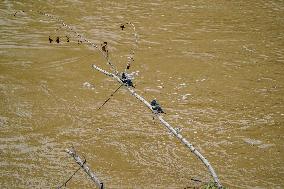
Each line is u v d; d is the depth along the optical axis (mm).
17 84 11492
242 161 8789
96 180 4551
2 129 9680
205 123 9984
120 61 12750
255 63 12766
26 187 8070
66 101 10766
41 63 12594
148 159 8820
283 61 12914
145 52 13328
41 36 14336
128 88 5066
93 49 13445
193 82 11719
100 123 9938
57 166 8609
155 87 11445
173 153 8984
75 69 12289
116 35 14461
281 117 10227
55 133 9578
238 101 10867
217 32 14844
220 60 12898
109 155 8922
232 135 9578
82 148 9117
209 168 4555
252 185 8172
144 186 8109
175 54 13227
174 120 10070
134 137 9461
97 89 11297
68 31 14703
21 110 10367
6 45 13656
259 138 9500
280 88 11461
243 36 14586
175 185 8125
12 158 8797
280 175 8422
